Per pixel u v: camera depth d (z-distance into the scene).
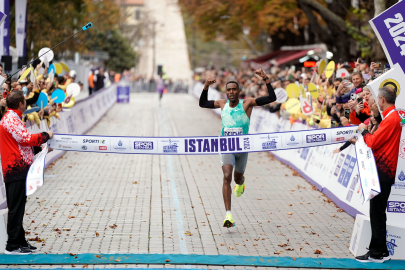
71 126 23.53
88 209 12.27
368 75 15.52
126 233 10.47
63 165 18.33
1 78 10.91
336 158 14.45
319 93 17.25
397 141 8.93
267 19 46.09
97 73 44.22
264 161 20.75
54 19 41.22
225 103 11.02
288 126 20.69
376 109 9.74
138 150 10.17
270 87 10.71
